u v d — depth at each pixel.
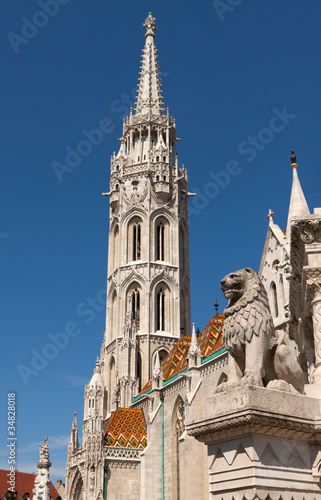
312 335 16.55
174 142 110.88
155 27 121.88
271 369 11.98
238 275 12.40
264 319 11.86
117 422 78.12
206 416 11.45
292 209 23.47
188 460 61.28
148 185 102.69
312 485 11.10
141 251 99.81
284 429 10.92
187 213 107.75
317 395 12.52
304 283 15.41
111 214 108.50
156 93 114.12
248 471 10.61
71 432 84.31
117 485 72.25
